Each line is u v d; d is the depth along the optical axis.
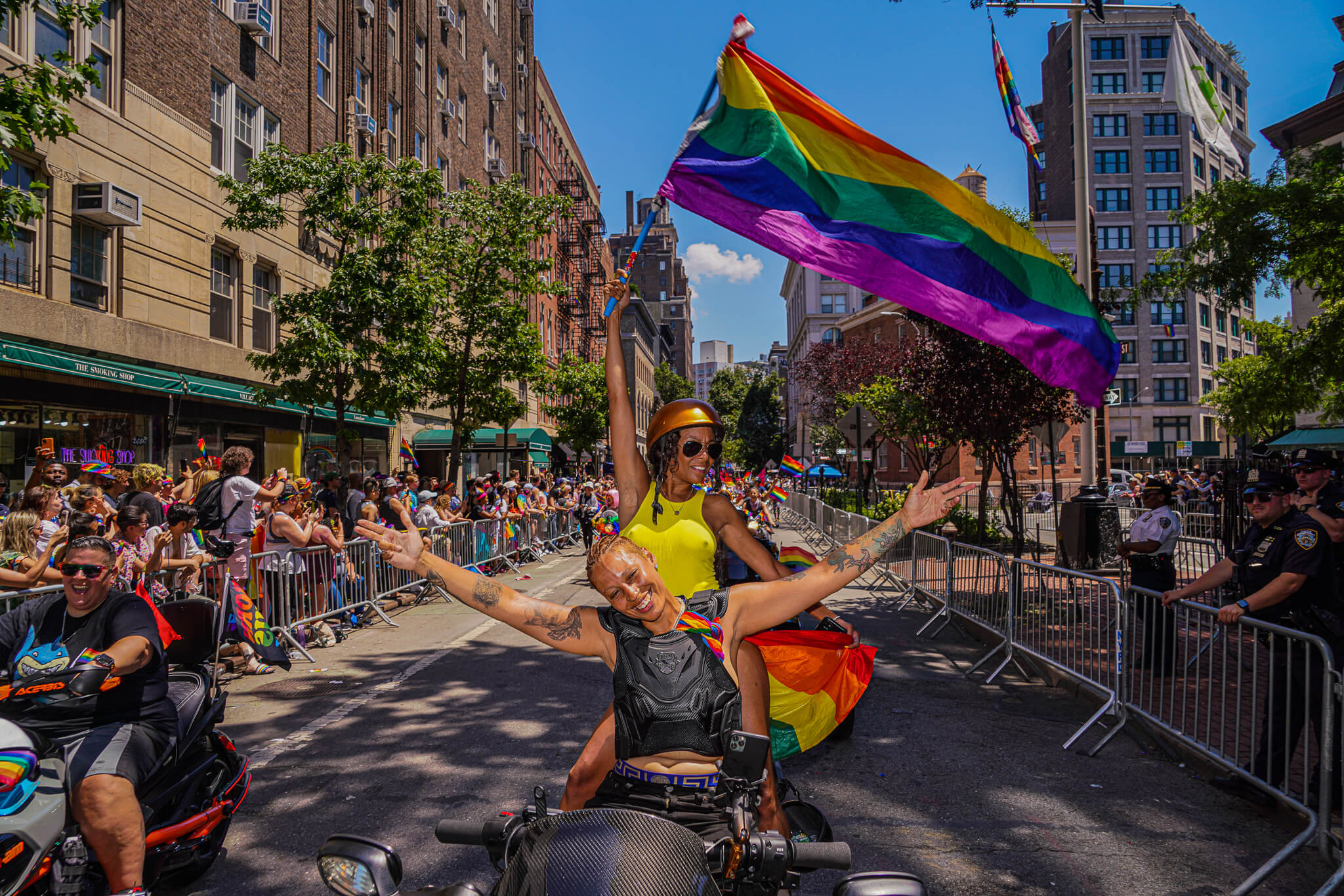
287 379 16.91
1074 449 47.28
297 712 6.38
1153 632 5.48
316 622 8.92
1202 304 65.62
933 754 5.51
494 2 35.59
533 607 2.55
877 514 17.66
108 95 13.87
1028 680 7.53
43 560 5.79
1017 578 7.59
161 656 3.51
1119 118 61.53
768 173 4.78
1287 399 18.22
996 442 11.66
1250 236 10.30
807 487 42.97
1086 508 12.23
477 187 19.95
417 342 14.84
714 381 97.69
